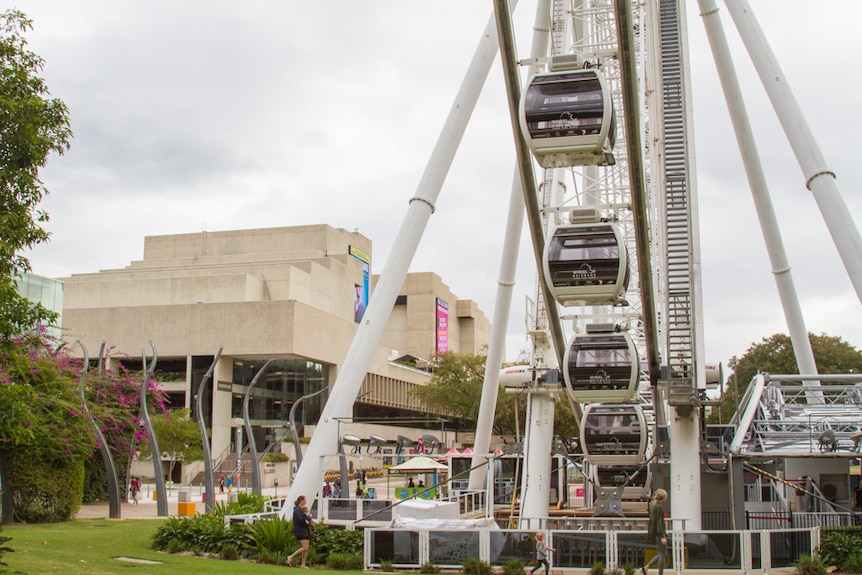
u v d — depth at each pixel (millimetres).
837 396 44250
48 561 21766
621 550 24750
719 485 33625
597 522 29859
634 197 27828
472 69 32188
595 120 26266
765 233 42312
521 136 28109
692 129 31766
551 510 39531
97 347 108812
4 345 19672
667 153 30219
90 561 23344
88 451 40094
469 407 114312
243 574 21547
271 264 124938
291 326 104188
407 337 186000
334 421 30219
